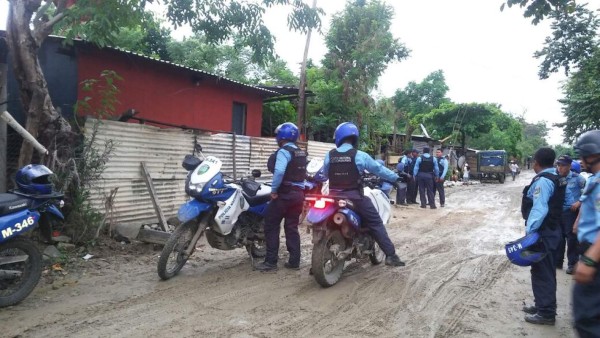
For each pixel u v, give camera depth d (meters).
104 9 6.43
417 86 43.03
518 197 19.20
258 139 11.26
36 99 6.66
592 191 3.06
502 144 44.62
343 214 5.33
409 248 7.89
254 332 4.04
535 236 4.36
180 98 11.57
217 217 5.60
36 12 6.73
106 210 7.33
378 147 20.80
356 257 6.02
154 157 8.48
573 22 14.47
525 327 4.41
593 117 14.69
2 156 7.41
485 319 4.59
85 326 4.07
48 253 6.05
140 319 4.26
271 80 22.86
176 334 3.94
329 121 18.03
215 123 12.83
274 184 5.82
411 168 15.11
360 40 18.03
